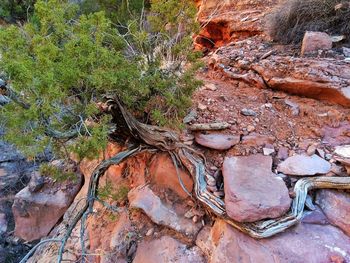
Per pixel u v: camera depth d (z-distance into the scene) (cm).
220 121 345
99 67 262
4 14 935
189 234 303
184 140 329
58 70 240
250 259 244
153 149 346
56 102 251
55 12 274
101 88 272
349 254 239
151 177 358
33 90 219
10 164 663
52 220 500
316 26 453
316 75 359
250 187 269
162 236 316
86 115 273
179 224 311
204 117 353
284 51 459
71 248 396
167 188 339
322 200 273
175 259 290
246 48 513
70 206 485
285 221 252
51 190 505
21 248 509
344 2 435
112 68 277
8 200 597
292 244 246
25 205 503
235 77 452
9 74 212
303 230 255
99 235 376
